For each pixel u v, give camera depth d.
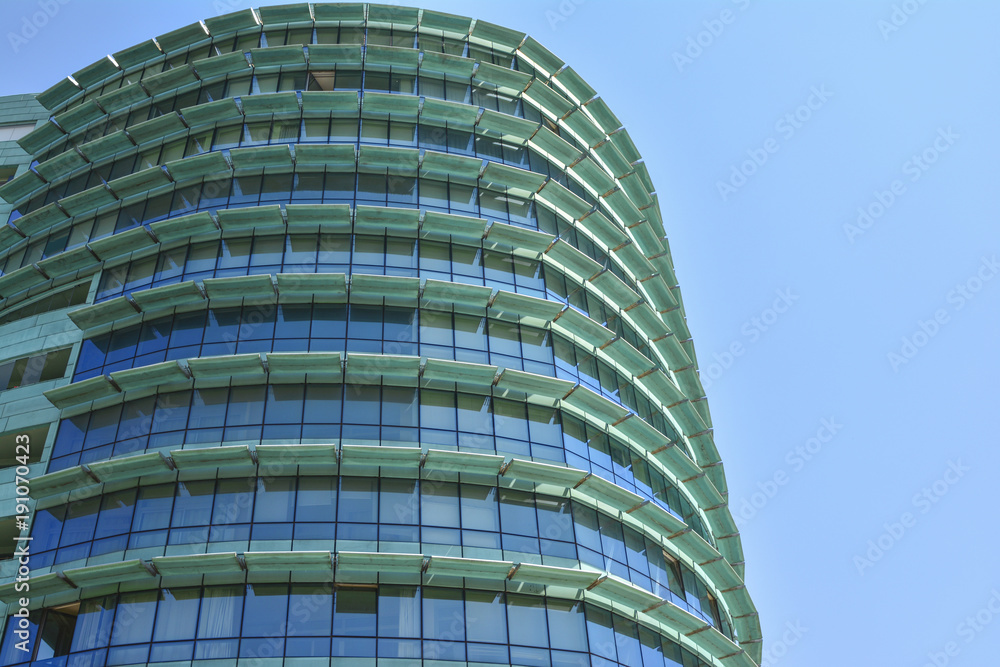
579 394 41.62
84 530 35.94
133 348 41.28
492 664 33.03
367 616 33.16
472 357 41.56
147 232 44.47
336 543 34.62
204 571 33.59
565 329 45.03
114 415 39.25
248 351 40.09
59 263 45.53
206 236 44.62
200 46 56.38
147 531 35.00
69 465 38.22
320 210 43.94
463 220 44.78
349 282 42.12
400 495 36.44
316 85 52.38
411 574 34.56
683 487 48.53
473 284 44.16
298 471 36.50
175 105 52.81
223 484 36.09
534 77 55.03
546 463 38.81
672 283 60.94
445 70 54.03
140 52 57.03
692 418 51.34
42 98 57.88
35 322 44.84
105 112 54.44
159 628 32.50
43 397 41.41
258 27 56.31
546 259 47.00
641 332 52.12
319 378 39.28
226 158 48.44
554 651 34.22
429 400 39.59
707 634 39.88
